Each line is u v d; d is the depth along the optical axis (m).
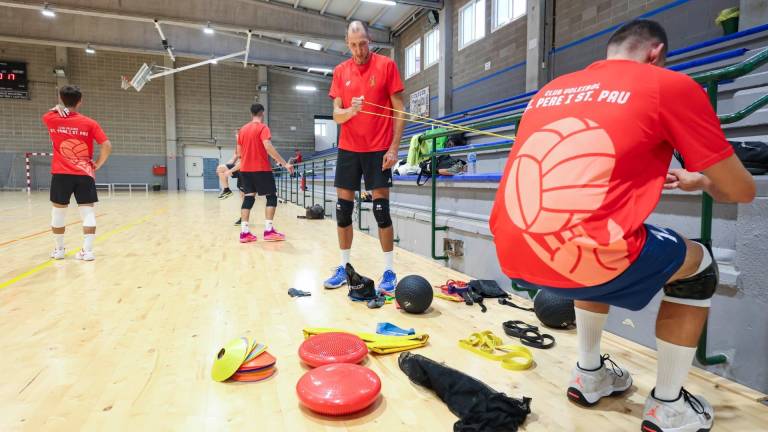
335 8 11.97
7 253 3.56
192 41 13.41
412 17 12.13
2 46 14.49
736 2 5.04
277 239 4.31
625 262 0.91
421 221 3.48
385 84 2.34
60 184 3.19
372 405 1.23
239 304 2.19
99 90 15.63
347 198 2.48
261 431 1.09
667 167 0.95
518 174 1.06
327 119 18.67
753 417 1.16
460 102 10.50
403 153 6.22
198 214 7.15
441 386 1.25
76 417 1.14
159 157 16.56
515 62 8.59
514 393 1.30
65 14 12.38
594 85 1.01
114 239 4.37
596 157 0.93
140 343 1.66
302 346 1.49
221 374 1.35
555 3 7.62
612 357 1.54
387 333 1.76
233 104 17.38
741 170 0.92
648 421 1.07
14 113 14.78
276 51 14.30
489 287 2.35
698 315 1.02
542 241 0.97
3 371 1.41
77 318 1.95
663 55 1.06
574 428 1.12
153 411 1.18
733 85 2.38
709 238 1.34
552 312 1.79
